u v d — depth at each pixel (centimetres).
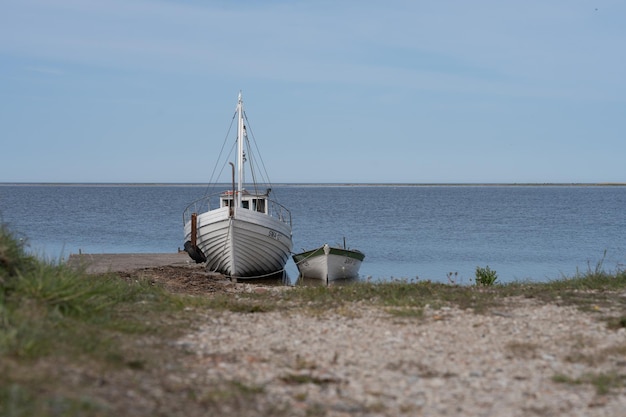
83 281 1329
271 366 962
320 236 5425
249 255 2906
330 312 1420
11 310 1011
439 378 928
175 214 8275
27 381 729
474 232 5784
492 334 1203
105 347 944
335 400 817
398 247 4550
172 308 1369
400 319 1334
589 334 1199
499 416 775
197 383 844
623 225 6575
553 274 3231
